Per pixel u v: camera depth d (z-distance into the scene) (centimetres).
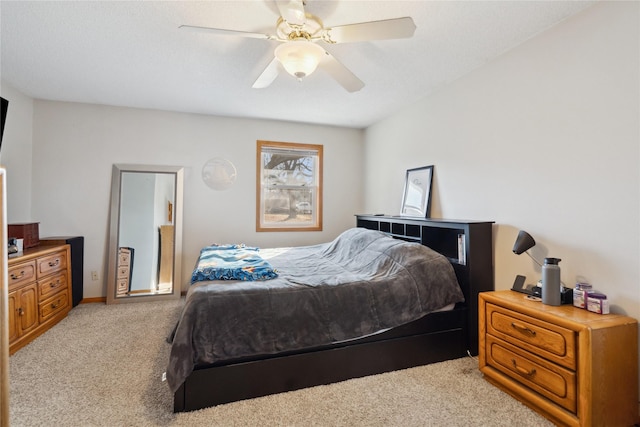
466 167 264
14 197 300
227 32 161
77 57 236
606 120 168
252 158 399
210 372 166
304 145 422
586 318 151
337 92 306
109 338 252
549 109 197
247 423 153
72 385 184
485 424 153
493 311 190
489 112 241
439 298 219
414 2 171
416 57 234
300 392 180
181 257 370
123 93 311
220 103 340
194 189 379
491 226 236
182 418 156
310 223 435
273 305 182
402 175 355
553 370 154
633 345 150
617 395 146
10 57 235
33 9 177
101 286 350
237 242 395
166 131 368
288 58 165
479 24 192
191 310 169
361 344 198
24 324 238
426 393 179
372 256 256
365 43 214
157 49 224
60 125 336
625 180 160
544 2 172
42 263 262
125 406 165
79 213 343
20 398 171
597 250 172
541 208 203
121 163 354
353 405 167
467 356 225
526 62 212
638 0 155
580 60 180
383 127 396
